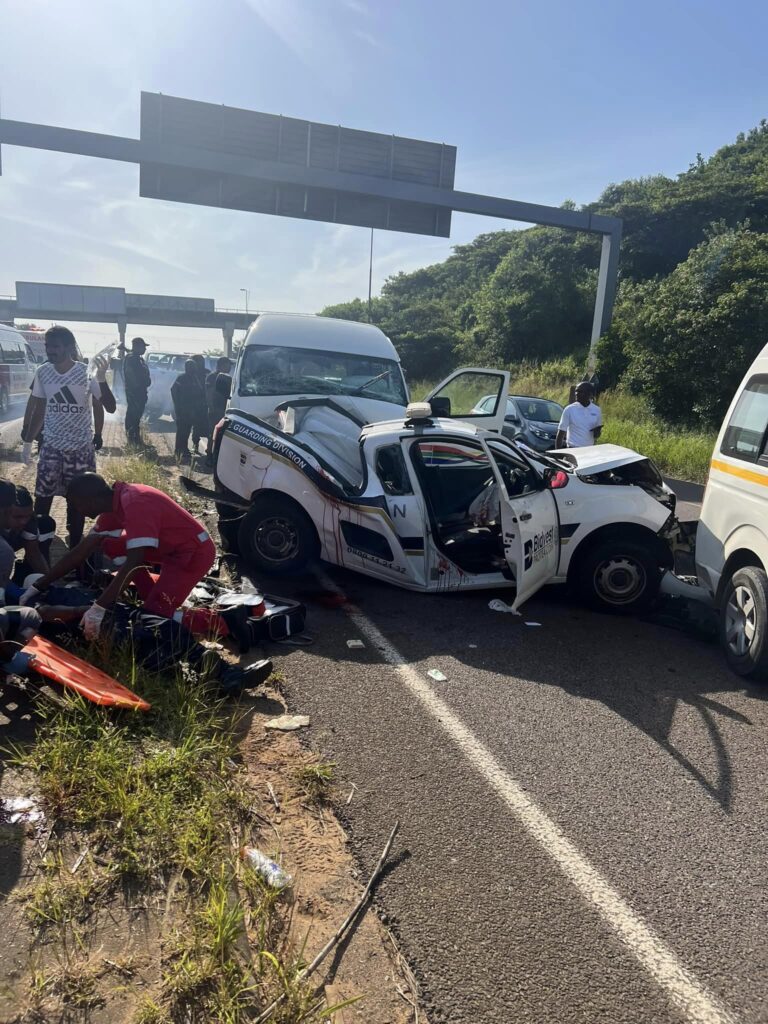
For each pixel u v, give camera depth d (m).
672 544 5.95
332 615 5.42
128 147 16.30
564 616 5.70
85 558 4.29
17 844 2.65
